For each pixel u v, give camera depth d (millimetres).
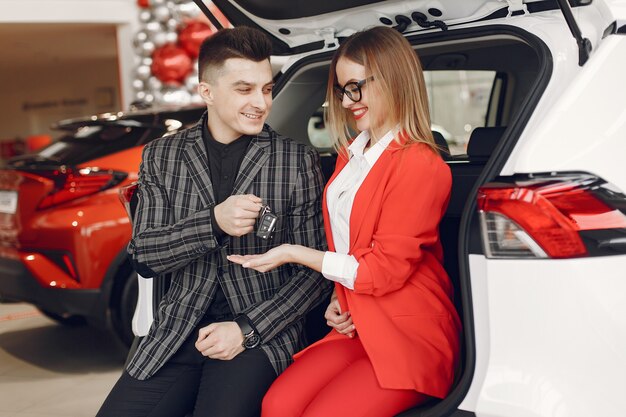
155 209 1979
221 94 1924
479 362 1508
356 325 1796
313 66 2445
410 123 1840
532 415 1429
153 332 1976
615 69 1654
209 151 2029
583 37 1714
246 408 1860
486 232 1506
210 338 1875
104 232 3812
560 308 1439
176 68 7969
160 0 8117
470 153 2328
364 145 1927
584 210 1472
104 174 3869
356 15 2186
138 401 1926
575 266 1446
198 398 1896
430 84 3309
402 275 1768
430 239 1814
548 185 1477
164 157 2025
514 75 2838
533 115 1632
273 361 1932
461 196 2252
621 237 1489
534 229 1460
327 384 1845
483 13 1984
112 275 3834
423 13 2064
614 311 1456
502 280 1480
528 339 1454
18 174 3953
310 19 2262
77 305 3801
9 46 11812
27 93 16719
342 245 1923
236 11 2336
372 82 1854
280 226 1993
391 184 1796
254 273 1987
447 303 1864
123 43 9500
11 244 3977
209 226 1836
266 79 1923
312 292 1989
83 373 4004
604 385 1429
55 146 4258
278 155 2008
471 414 1501
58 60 14000
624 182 1555
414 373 1745
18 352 4426
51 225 3816
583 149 1541
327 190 1966
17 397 3645
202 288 1975
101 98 15453
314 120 2891
